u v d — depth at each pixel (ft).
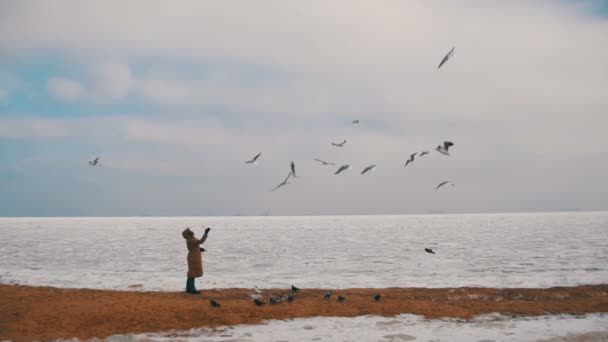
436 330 34.55
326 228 313.53
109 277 66.64
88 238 186.19
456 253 104.12
